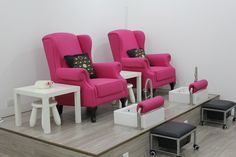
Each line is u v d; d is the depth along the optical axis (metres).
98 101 3.52
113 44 4.89
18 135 3.14
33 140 3.01
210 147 3.33
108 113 3.94
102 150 2.63
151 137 3.17
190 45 5.03
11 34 3.81
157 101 3.37
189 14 4.97
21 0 3.89
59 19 4.39
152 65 5.16
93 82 3.63
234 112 4.27
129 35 5.10
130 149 2.94
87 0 4.81
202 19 4.86
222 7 4.66
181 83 5.20
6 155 3.31
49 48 3.75
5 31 3.75
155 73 4.60
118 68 3.98
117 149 2.77
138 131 3.12
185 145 3.39
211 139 3.58
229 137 3.65
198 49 4.96
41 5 4.13
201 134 3.77
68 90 3.32
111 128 3.27
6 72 3.80
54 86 3.47
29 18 4.00
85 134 3.08
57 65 3.76
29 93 3.19
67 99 3.70
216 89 4.85
